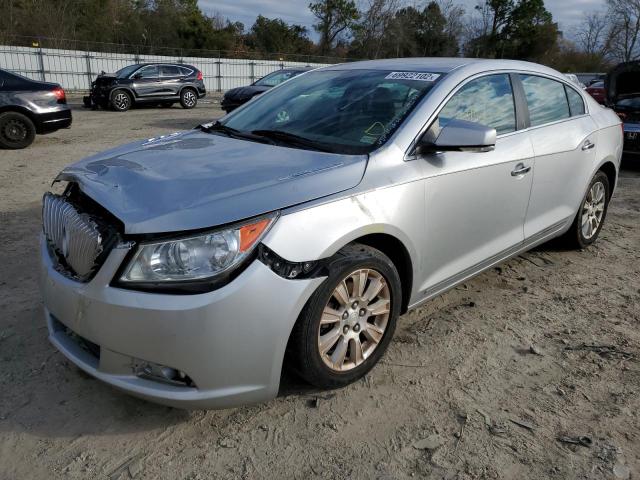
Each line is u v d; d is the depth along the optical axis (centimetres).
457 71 350
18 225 535
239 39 4744
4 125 968
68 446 244
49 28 3438
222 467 234
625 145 905
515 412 273
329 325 270
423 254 309
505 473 234
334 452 244
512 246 387
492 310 383
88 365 251
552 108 426
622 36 4894
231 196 243
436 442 251
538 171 390
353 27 4847
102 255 235
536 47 5131
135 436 251
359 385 292
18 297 378
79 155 936
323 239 251
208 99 2480
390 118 316
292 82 410
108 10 4016
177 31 4272
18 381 287
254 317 232
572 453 246
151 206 239
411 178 293
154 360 229
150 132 1246
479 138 287
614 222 612
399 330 351
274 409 271
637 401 284
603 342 343
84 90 2722
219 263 228
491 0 5072
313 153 298
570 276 448
